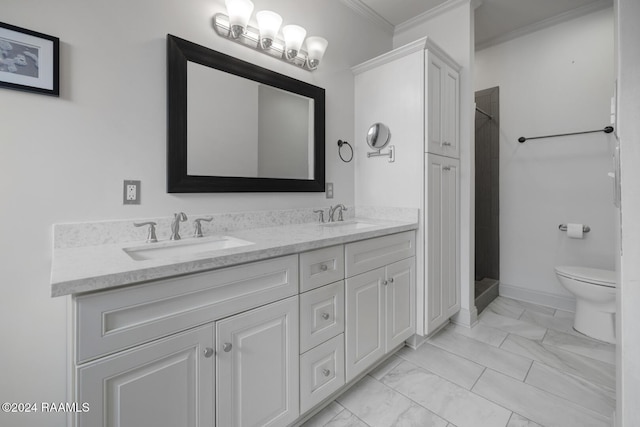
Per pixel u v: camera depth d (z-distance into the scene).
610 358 1.80
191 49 1.41
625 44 0.75
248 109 1.65
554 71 2.55
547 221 2.63
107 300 0.77
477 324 2.30
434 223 1.98
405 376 1.66
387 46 2.61
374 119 2.17
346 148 2.24
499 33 2.75
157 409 0.86
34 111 1.05
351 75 2.29
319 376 1.33
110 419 0.78
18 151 1.02
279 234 1.49
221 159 1.54
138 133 1.28
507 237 2.87
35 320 1.07
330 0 2.12
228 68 1.55
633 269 0.73
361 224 2.06
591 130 2.38
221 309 1.00
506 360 1.81
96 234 1.18
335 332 1.40
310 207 2.00
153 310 0.86
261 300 1.11
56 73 1.07
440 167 2.04
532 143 2.69
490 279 2.97
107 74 1.20
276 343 1.16
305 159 1.95
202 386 0.95
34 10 1.04
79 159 1.14
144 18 1.29
